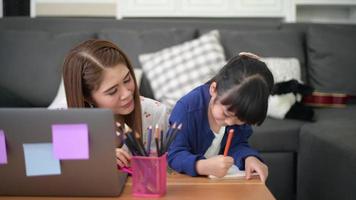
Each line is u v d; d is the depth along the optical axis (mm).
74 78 1119
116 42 2689
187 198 866
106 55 1108
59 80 2588
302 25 2973
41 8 3234
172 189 921
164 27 2924
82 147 826
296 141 2096
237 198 861
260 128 2088
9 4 3184
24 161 843
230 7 3271
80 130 818
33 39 2664
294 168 2123
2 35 2672
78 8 3248
